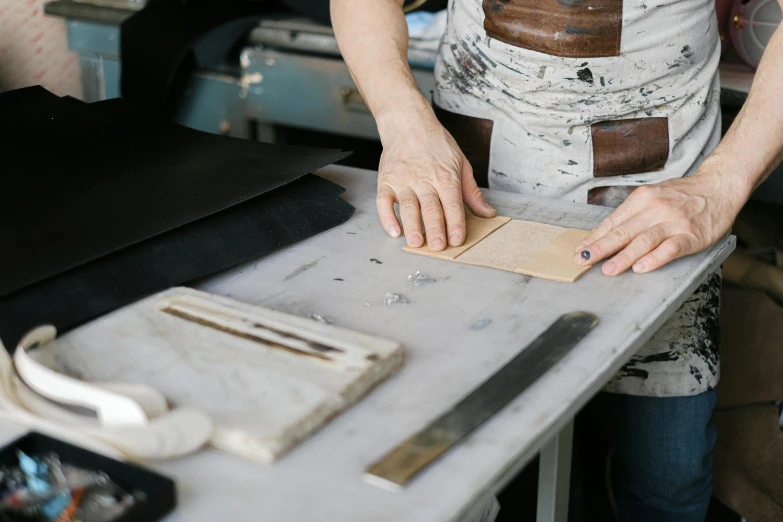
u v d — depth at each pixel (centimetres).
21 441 55
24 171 93
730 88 153
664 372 117
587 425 179
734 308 158
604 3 103
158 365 64
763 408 155
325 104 192
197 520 50
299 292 80
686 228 88
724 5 164
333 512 51
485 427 59
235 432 56
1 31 205
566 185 116
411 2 179
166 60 193
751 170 96
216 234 85
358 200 105
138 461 55
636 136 112
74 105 112
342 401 60
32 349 65
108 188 89
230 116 204
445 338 71
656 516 131
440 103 126
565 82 109
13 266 72
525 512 154
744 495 153
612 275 84
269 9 200
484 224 98
